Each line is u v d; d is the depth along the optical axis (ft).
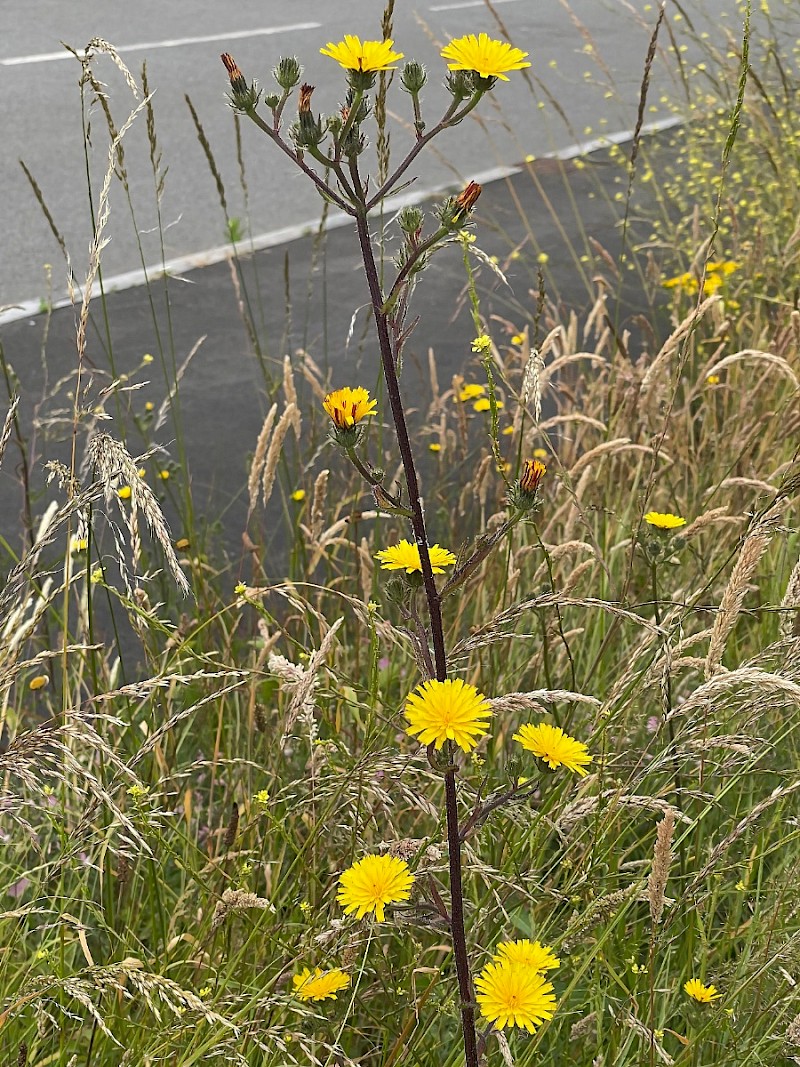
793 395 11.93
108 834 6.84
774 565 11.34
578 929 6.82
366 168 28.04
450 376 19.33
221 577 13.76
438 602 5.42
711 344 16.21
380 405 16.96
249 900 6.70
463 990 5.54
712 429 13.70
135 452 16.35
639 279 23.22
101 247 8.06
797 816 8.21
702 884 8.02
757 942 7.61
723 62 19.74
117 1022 6.89
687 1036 7.35
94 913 7.14
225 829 8.50
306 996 6.17
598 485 12.76
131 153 28.45
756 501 8.91
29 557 7.47
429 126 31.58
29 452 15.62
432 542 13.06
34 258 22.79
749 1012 7.19
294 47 37.01
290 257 23.94
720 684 6.70
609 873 7.50
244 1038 6.31
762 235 16.47
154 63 34.86
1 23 38.99
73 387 18.04
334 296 22.26
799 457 9.61
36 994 6.26
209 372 19.26
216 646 11.02
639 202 26.73
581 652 10.32
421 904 5.57
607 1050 7.07
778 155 18.22
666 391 12.82
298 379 18.88
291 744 9.34
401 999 7.40
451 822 5.42
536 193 27.89
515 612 6.88
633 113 33.96
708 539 11.93
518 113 34.01
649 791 9.00
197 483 16.08
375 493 5.33
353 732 9.36
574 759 5.67
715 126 20.65
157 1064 6.54
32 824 8.70
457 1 45.57
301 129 5.05
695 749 7.11
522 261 23.88
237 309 21.61
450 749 5.26
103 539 13.60
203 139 12.01
